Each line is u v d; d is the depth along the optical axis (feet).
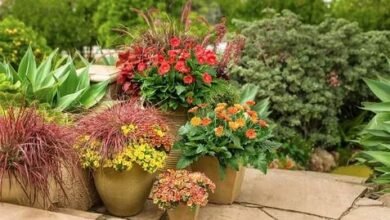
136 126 11.80
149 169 11.59
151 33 14.38
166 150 12.16
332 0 23.59
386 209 13.21
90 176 12.29
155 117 12.32
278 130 18.60
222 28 14.82
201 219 12.34
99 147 11.51
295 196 13.67
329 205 13.29
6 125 10.68
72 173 11.58
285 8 22.45
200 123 12.53
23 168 10.42
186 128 12.66
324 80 19.49
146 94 13.46
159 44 14.10
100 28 24.30
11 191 10.70
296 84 19.04
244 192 13.79
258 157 12.48
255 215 12.64
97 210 12.42
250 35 19.61
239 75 18.93
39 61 19.71
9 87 13.21
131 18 23.76
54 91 13.51
